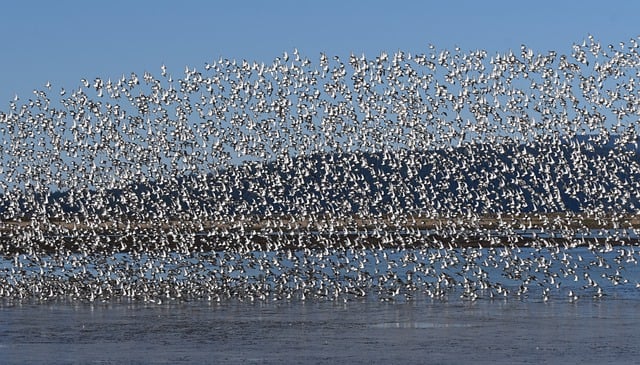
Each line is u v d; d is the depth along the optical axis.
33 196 46.09
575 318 34.47
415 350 28.14
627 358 26.50
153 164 45.38
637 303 38.88
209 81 45.00
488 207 42.38
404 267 50.78
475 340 29.75
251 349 28.72
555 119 41.78
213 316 36.31
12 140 46.03
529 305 38.72
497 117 42.22
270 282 47.16
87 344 29.92
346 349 28.47
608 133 41.56
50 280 45.47
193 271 44.22
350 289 44.12
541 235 56.28
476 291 43.59
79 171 45.81
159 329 32.97
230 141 44.75
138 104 45.44
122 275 44.44
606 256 57.47
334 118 43.88
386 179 43.19
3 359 27.44
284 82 44.38
